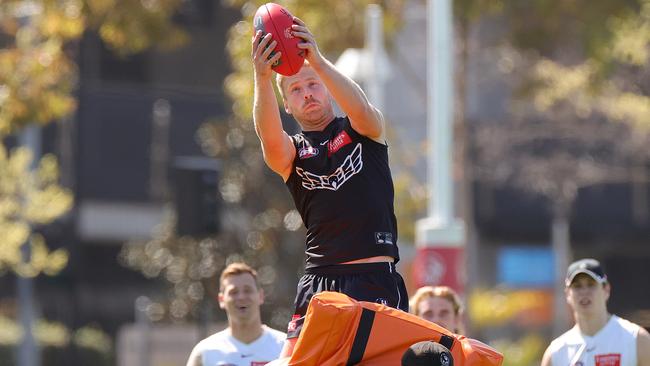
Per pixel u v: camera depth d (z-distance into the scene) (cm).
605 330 3058
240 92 7688
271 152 1945
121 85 11456
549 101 8875
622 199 13088
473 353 1808
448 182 5353
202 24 11700
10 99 6775
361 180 1936
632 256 13388
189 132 11700
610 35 8069
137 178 11544
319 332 1773
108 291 11469
